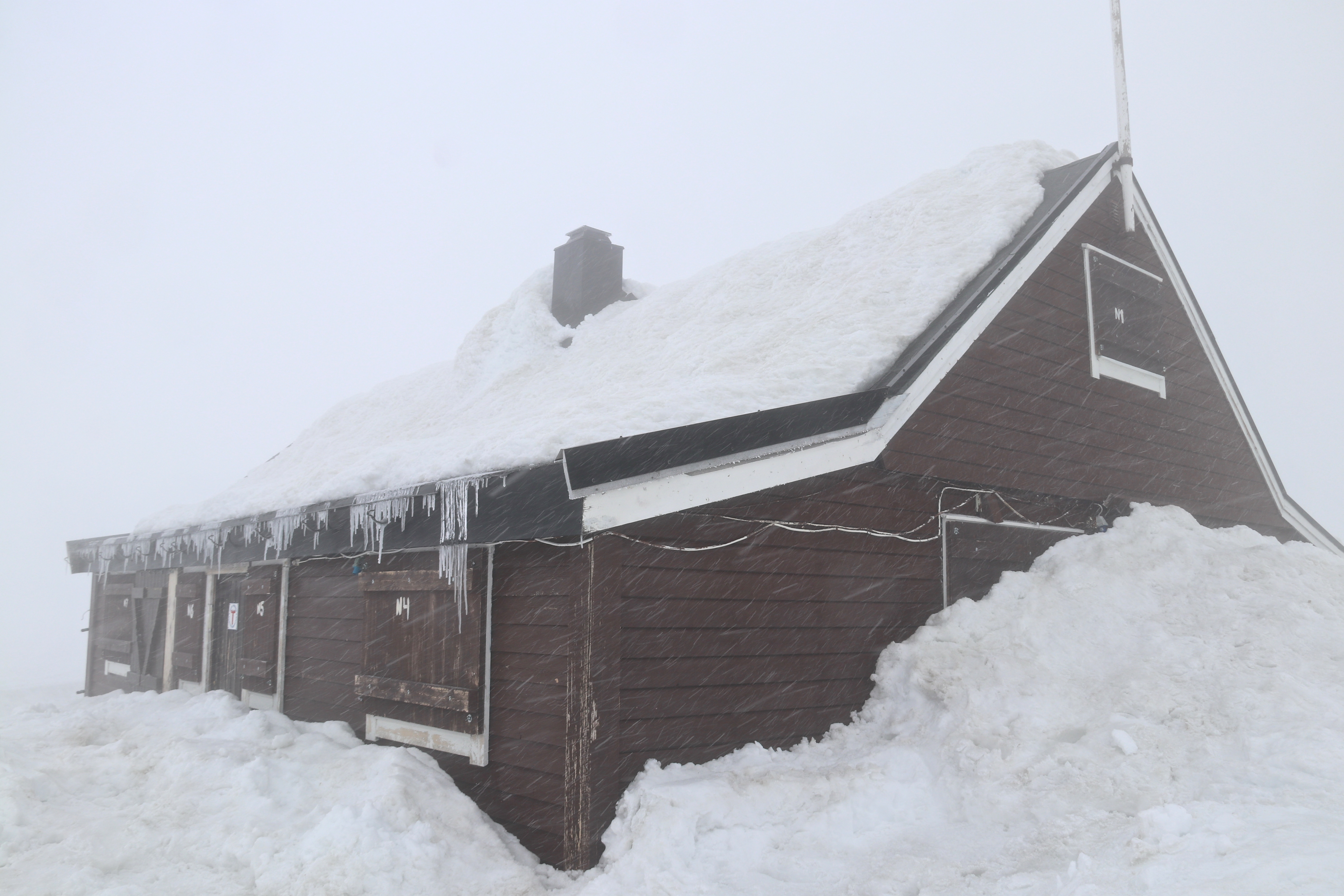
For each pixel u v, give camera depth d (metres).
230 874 4.48
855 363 6.24
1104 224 8.69
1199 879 3.61
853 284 7.57
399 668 5.98
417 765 5.30
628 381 7.36
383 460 6.18
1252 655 5.58
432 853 4.46
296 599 7.49
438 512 5.10
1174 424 9.38
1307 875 3.42
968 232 7.75
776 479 5.26
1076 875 3.92
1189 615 6.25
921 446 6.51
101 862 4.51
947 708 5.68
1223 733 4.98
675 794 4.50
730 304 8.45
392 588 6.10
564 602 4.87
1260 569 6.52
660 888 4.06
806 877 4.32
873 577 6.38
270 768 5.38
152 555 9.58
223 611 8.70
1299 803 4.15
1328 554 6.96
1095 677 5.91
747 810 4.62
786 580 5.73
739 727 5.34
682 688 5.06
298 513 6.42
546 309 11.06
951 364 6.65
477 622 5.33
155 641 9.95
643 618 4.90
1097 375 8.33
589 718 4.55
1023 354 7.54
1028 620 6.41
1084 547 7.38
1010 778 4.98
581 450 4.24
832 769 5.13
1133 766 4.82
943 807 4.99
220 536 7.83
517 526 4.54
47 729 6.84
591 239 11.18
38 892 4.21
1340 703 4.95
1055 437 7.81
